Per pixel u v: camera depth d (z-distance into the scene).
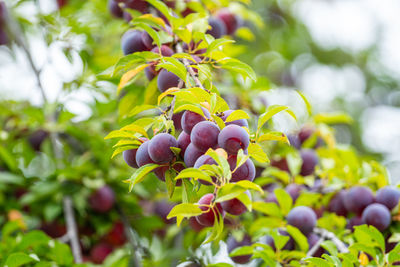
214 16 1.53
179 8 1.39
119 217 1.71
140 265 1.61
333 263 1.22
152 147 1.13
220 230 1.13
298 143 1.65
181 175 1.09
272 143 1.63
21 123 1.74
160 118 1.17
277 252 1.33
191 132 1.12
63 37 1.70
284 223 1.41
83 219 1.70
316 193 1.45
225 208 1.13
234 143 1.10
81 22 1.75
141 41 1.33
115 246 1.75
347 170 1.49
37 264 1.36
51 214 1.62
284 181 1.56
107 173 1.68
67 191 1.63
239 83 1.62
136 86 1.43
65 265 1.43
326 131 1.63
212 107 1.13
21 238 1.42
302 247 1.35
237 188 1.10
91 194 1.64
